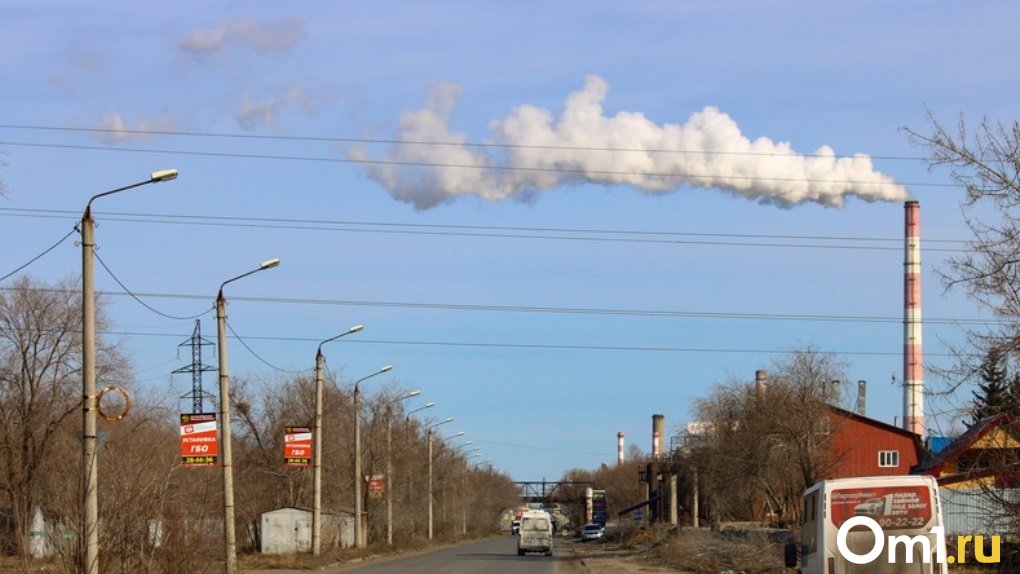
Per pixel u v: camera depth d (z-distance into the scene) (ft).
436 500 349.41
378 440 261.65
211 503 111.24
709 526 241.96
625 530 307.37
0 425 161.99
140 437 126.41
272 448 234.38
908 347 247.50
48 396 169.89
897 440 233.55
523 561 185.78
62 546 81.71
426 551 244.01
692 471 232.53
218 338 112.88
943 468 119.14
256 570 148.05
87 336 77.82
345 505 247.91
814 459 181.57
